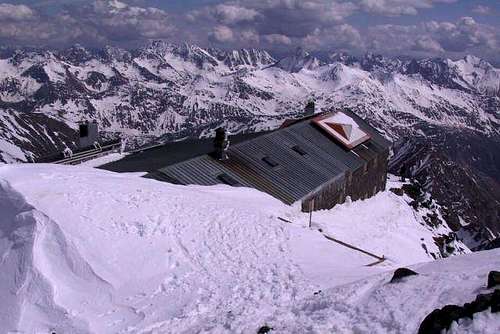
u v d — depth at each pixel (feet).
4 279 61.62
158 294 63.67
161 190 88.63
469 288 45.03
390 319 42.09
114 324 57.11
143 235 72.79
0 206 70.90
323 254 82.48
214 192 105.70
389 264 86.84
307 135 169.99
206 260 72.64
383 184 204.54
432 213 217.97
